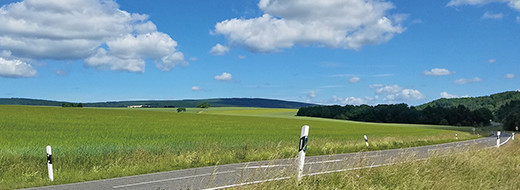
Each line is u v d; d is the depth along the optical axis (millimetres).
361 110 142875
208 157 18297
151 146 20766
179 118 63094
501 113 174625
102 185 11164
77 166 15125
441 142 43375
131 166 15055
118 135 30375
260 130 44531
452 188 9680
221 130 41469
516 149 21906
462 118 142250
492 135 78938
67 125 38031
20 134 28219
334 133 49406
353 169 10641
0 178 12617
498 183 10828
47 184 11453
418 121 139375
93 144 22953
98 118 51438
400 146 32250
